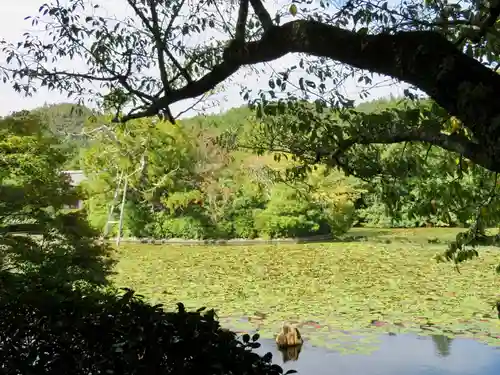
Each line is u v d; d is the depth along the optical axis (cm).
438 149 424
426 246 1831
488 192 409
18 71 364
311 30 259
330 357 625
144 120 1689
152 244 1986
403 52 235
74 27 362
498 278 1184
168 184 1922
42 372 297
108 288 536
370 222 2677
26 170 495
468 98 215
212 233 2072
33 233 478
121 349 291
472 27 286
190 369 289
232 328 749
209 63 360
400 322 778
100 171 1945
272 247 1858
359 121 318
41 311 326
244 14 291
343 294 1015
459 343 669
